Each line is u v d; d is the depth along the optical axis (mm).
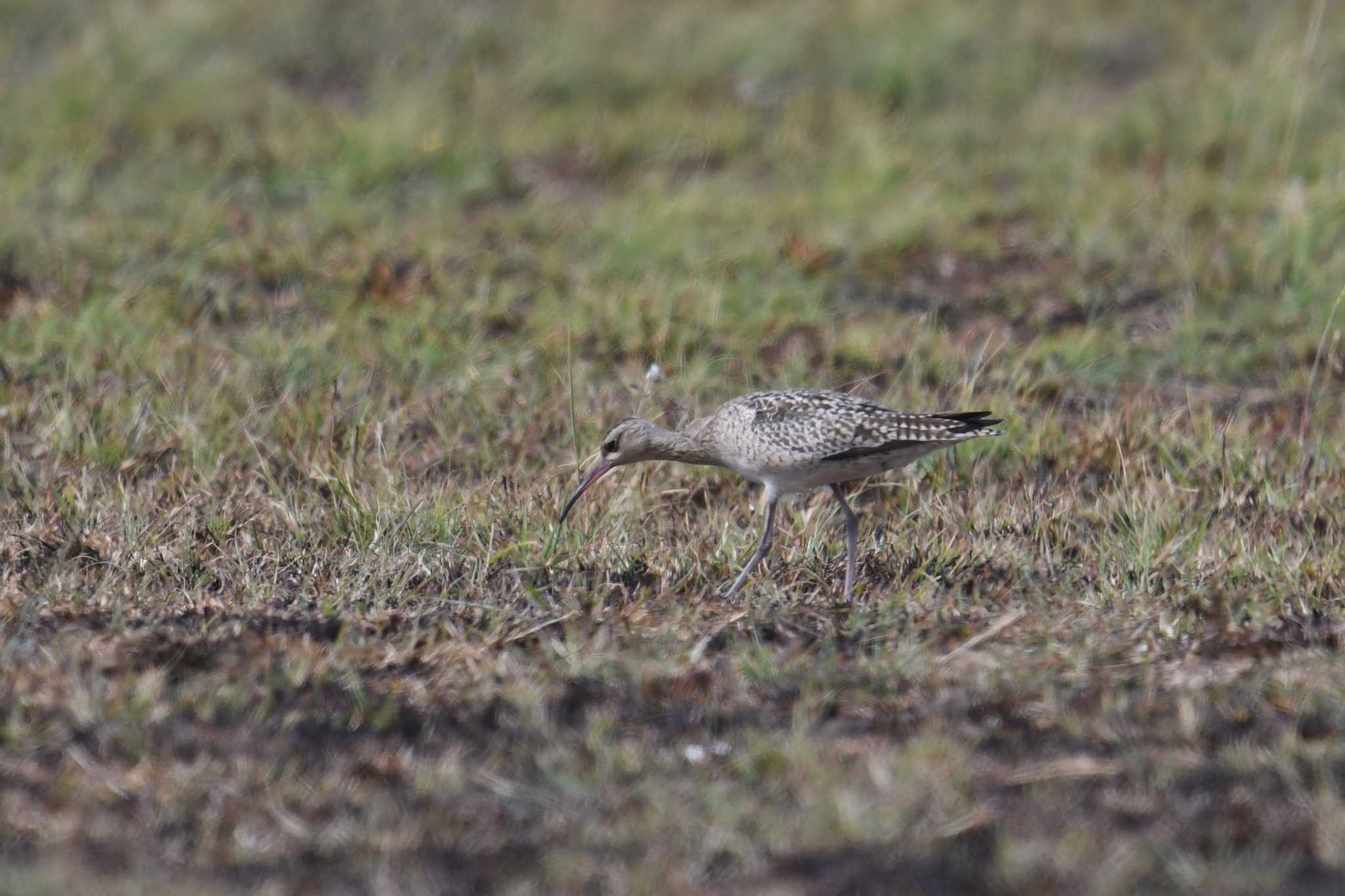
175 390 12758
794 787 7734
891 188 17531
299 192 17453
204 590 10195
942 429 10195
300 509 11203
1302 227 15586
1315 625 9836
